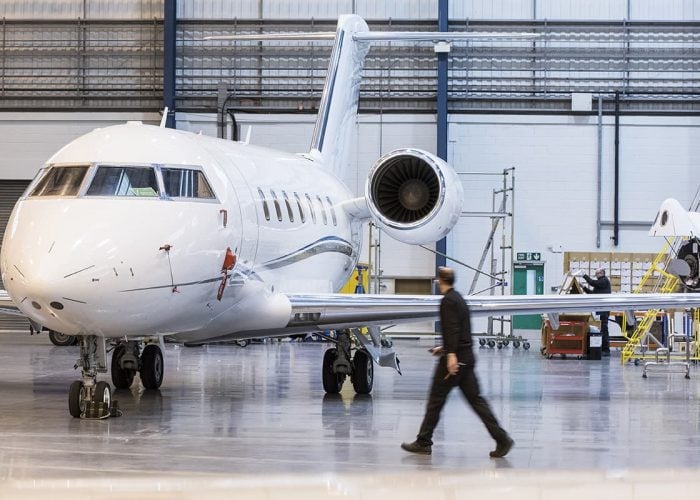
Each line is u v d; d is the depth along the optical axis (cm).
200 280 1642
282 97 4275
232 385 2205
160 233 1570
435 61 4262
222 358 3067
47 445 1351
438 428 1535
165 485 1070
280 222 1938
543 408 1806
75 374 2445
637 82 4228
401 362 2928
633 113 4222
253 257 1809
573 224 4262
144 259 1536
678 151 4234
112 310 1516
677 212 3184
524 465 1224
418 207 2184
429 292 4325
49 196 1576
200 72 4269
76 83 4256
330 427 1538
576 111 4225
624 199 4250
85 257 1481
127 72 4250
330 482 1096
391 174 2208
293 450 1325
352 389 2145
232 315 1809
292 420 1614
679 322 4106
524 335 4400
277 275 1925
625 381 2369
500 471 1180
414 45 4256
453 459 1266
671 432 1513
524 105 4259
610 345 3453
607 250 4256
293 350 3472
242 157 1923
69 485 1069
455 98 4259
